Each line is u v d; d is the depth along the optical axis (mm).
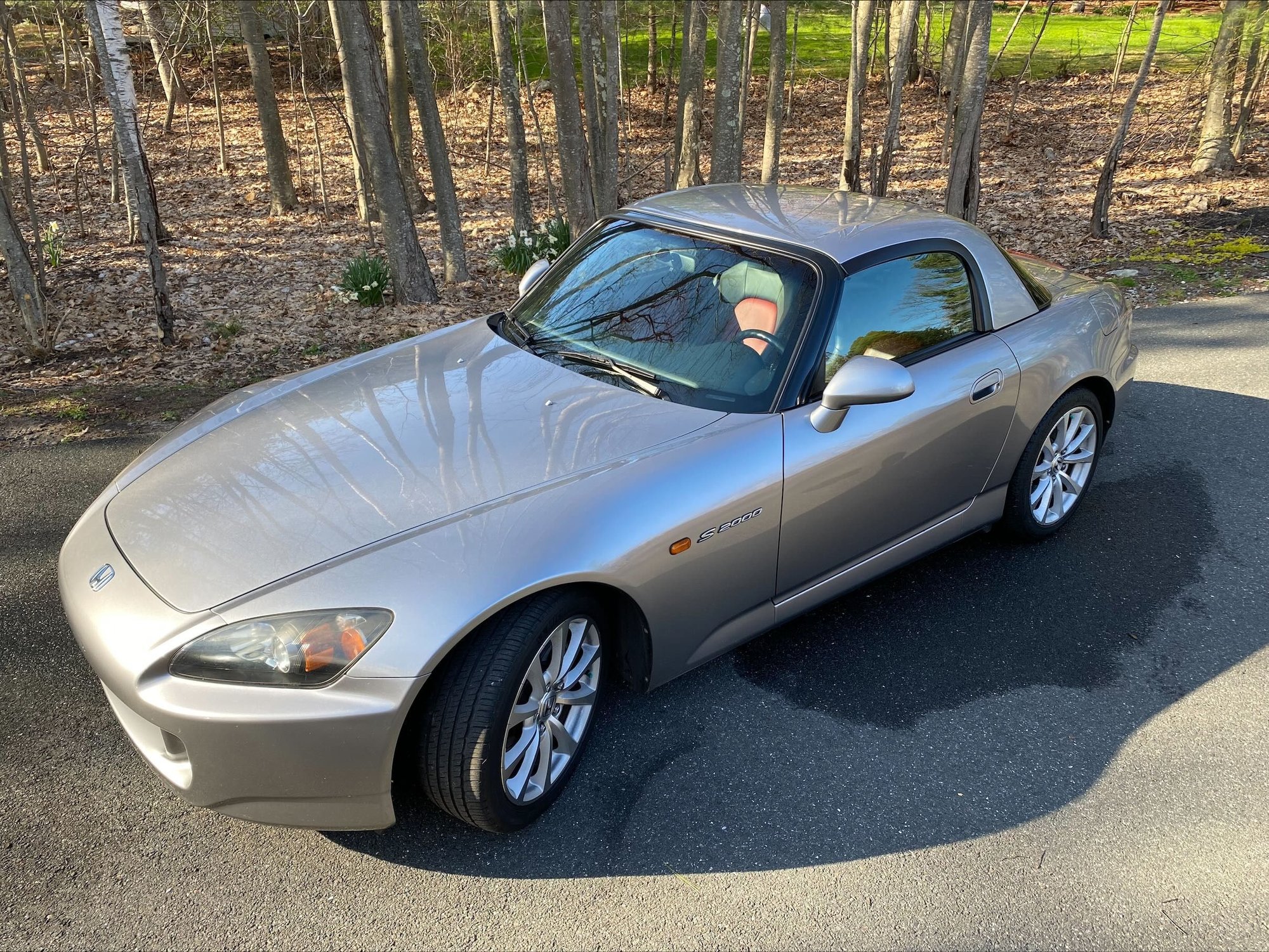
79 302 9047
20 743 2912
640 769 2865
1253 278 8438
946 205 10086
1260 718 3141
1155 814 2732
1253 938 2340
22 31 25438
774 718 3094
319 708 2178
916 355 3414
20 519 4301
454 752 2350
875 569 3500
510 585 2348
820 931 2334
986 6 9133
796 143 19969
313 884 2441
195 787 2273
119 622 2326
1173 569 4020
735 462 2848
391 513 2510
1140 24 30562
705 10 12305
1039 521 4098
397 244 8617
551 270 3906
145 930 2295
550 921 2348
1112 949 2307
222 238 12555
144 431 5379
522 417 2943
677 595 2770
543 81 23375
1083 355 3988
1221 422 5418
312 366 6777
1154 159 15938
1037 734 3049
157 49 18953
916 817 2705
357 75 7945
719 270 3367
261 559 2387
